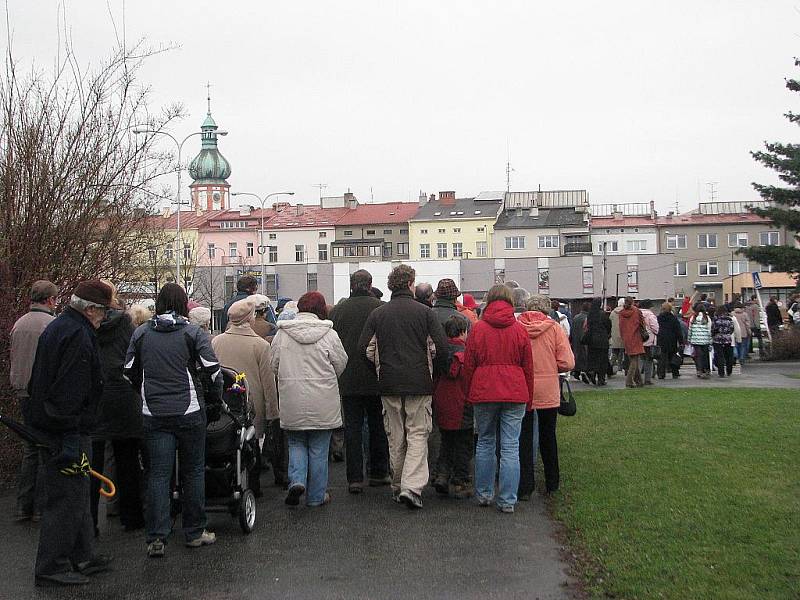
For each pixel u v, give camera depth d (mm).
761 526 7301
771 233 96312
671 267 66438
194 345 7160
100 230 11727
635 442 11492
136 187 12312
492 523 8062
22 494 8430
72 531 6527
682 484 8938
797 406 15117
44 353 6477
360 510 8688
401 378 8578
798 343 30016
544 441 9055
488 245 100438
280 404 8695
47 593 6270
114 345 7902
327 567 6758
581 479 9414
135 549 7426
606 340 20344
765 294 53594
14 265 10508
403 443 8930
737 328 25250
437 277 65062
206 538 7457
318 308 8938
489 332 8414
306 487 8867
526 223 98688
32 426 6473
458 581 6352
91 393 6645
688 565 6285
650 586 5883
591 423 13328
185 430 7191
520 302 10609
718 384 20703
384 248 104375
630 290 66438
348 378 9312
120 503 8133
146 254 13297
